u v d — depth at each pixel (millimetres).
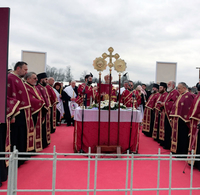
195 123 3756
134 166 3709
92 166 3645
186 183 3033
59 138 6051
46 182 2936
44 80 5383
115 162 3914
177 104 4535
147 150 5066
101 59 4164
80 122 4457
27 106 3654
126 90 6590
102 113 4422
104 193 2613
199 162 3572
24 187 2758
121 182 2969
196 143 3674
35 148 4145
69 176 3162
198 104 3713
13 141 3559
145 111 6930
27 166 3592
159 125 5695
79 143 4480
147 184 2932
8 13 1922
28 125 3803
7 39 1942
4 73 1982
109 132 4312
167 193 2658
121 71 4230
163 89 6035
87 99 5965
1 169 2906
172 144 4656
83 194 2582
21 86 3594
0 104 2008
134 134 4613
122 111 4520
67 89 8297
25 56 8125
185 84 4602
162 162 4035
